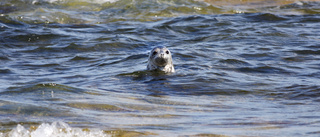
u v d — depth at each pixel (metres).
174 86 32.69
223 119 21.38
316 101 27.73
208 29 65.81
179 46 54.00
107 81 35.00
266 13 76.19
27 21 71.12
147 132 18.36
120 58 47.75
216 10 85.62
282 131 18.70
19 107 22.14
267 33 61.16
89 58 47.94
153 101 26.48
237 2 95.00
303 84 33.50
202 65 42.06
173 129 19.02
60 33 61.97
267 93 30.61
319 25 67.88
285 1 94.25
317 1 94.19
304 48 51.47
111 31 65.19
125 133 18.20
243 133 18.31
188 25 68.56
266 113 23.30
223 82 34.28
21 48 53.06
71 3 90.38
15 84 33.41
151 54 40.31
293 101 27.81
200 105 25.70
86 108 22.95
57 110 21.89
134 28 67.44
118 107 23.67
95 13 82.88
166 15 80.44
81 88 29.61
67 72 40.47
